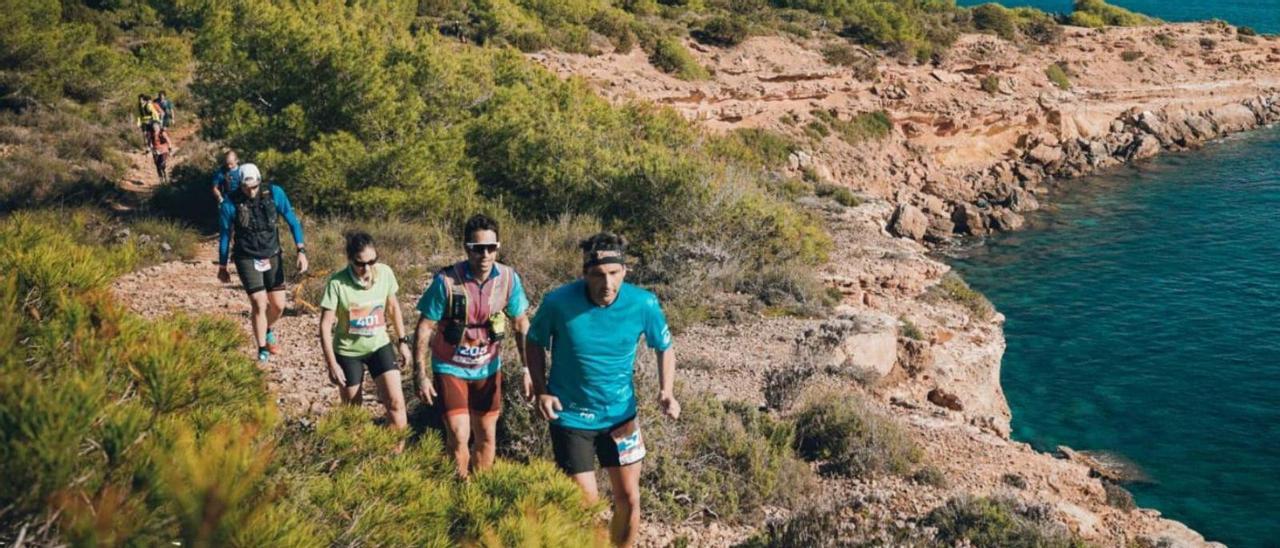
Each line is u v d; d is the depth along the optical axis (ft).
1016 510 34.22
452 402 20.38
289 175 62.03
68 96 94.58
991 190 174.60
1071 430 78.95
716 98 162.30
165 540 8.66
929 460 43.32
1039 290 123.65
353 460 13.83
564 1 167.53
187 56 110.93
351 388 22.97
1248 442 76.33
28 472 7.93
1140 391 88.12
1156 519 45.24
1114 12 287.28
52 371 10.72
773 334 57.16
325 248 53.52
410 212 65.51
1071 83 220.64
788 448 37.01
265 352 32.22
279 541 9.20
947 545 30.78
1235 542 60.29
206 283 47.70
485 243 19.95
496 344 20.90
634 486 18.33
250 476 9.27
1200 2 463.83
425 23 142.51
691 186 70.64
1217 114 229.66
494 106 78.59
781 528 28.50
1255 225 151.74
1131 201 173.37
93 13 118.93
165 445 9.27
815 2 221.05
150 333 12.00
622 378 17.79
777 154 160.15
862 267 84.69
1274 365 94.32
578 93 98.27
